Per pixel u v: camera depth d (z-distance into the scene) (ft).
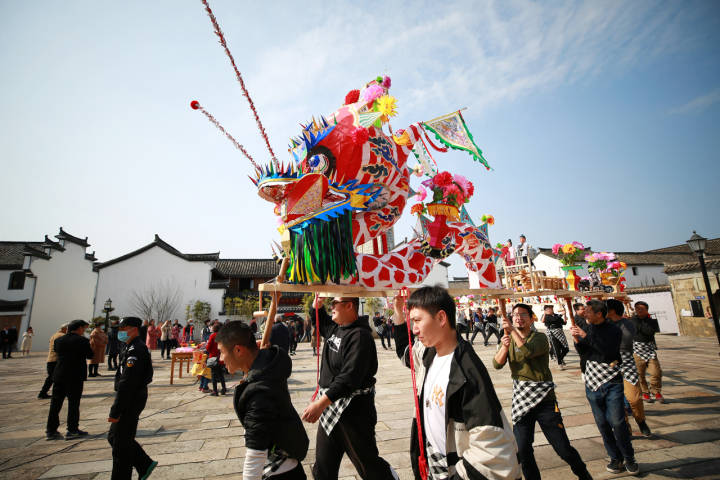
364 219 11.32
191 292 96.07
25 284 78.69
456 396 5.57
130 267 95.76
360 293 9.05
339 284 8.80
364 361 8.07
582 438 14.96
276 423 6.48
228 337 7.01
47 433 17.16
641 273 96.78
